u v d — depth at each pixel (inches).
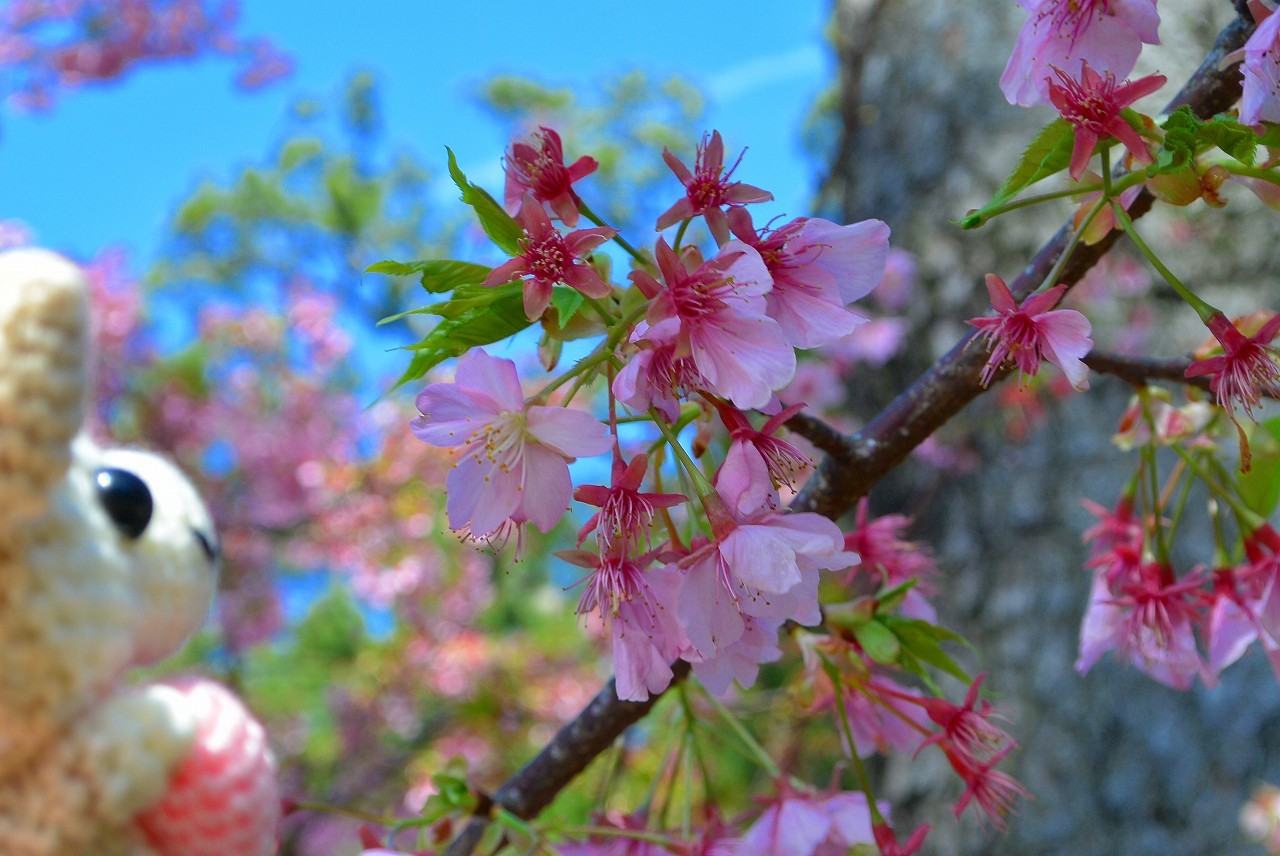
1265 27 8.3
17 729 6.6
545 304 8.3
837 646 9.9
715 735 10.9
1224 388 9.0
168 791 6.8
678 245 8.7
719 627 8.5
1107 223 9.5
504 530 9.1
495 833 9.8
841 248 8.7
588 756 10.5
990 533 23.5
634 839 10.3
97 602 6.7
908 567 11.0
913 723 10.0
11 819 6.6
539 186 8.8
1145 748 21.0
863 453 10.3
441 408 8.5
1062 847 20.9
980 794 9.9
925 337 26.0
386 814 10.2
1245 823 20.1
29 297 6.3
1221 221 22.7
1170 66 20.8
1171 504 20.9
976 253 25.5
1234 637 10.5
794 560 8.2
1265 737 20.5
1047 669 22.1
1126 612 11.2
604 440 8.5
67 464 6.5
